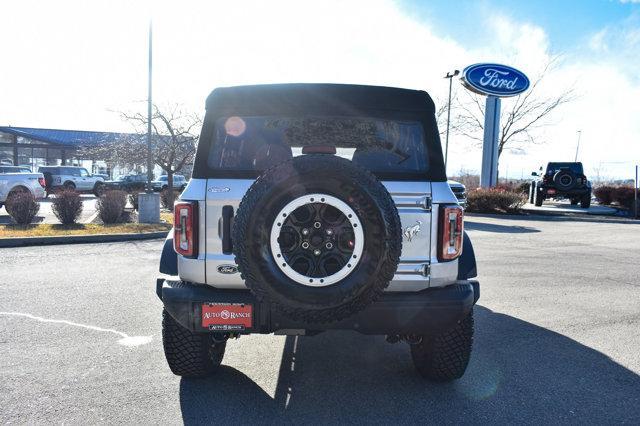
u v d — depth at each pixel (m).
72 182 30.95
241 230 2.67
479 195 22.16
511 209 22.16
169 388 3.59
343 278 2.67
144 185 32.84
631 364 4.20
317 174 2.63
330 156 2.72
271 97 3.29
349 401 3.43
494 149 24.62
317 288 2.66
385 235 2.66
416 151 3.30
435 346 3.52
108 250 10.14
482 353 4.43
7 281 7.07
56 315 5.37
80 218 15.89
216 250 3.08
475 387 3.68
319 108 3.28
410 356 4.34
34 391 3.49
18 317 5.29
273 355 4.34
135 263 8.62
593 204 29.20
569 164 26.70
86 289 6.60
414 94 3.31
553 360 4.26
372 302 2.77
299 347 4.57
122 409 3.24
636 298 6.55
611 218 20.94
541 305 6.14
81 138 41.22
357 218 2.65
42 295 6.25
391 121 3.34
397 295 3.09
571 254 10.51
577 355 4.39
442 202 3.14
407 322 3.06
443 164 3.24
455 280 3.26
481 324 5.31
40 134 42.41
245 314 3.02
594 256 10.26
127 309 5.63
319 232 2.67
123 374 3.82
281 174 2.66
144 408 3.27
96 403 3.32
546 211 22.94
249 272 2.67
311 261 2.68
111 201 14.52
